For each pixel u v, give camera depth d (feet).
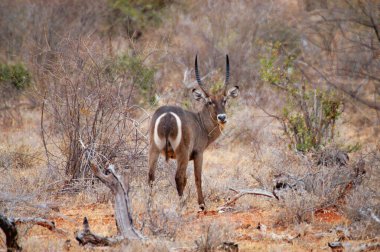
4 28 174.29
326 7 128.77
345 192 81.46
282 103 141.28
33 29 167.73
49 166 92.89
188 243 65.05
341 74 102.58
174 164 96.12
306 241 67.77
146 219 70.38
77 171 91.25
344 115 124.88
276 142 115.03
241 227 73.92
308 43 151.94
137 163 93.91
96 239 63.16
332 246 64.08
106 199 85.71
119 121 92.89
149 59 127.85
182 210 78.23
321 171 84.38
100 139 92.02
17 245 59.26
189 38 176.35
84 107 91.45
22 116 140.46
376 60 98.48
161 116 82.23
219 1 181.37
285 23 176.65
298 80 126.41
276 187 84.07
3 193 74.28
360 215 73.41
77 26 172.65
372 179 78.79
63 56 93.20
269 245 65.77
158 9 206.28
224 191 91.15
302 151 102.42
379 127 110.32
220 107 88.84
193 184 92.48
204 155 116.67
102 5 188.44
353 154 106.11
